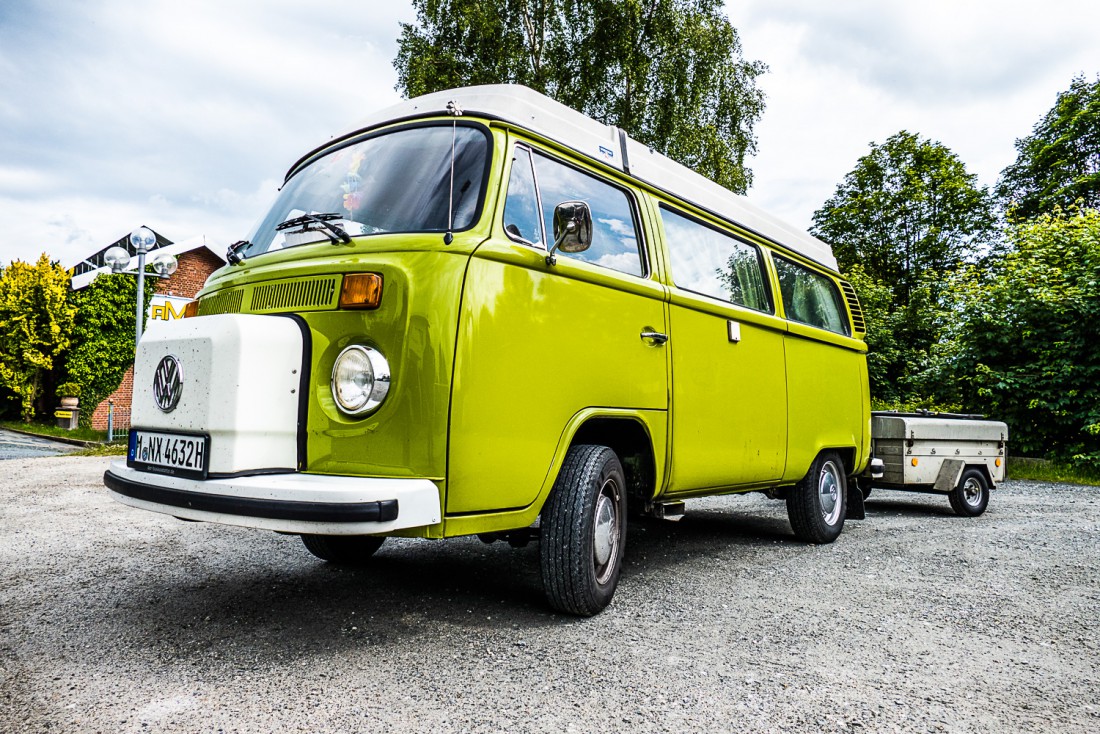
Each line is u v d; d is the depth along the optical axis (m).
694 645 3.09
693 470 4.16
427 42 21.33
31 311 25.58
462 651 2.93
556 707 2.42
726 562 4.85
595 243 3.62
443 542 5.31
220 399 2.64
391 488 2.50
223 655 2.82
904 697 2.60
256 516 2.47
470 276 2.84
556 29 20.97
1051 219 14.23
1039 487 10.03
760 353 4.91
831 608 3.73
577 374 3.31
